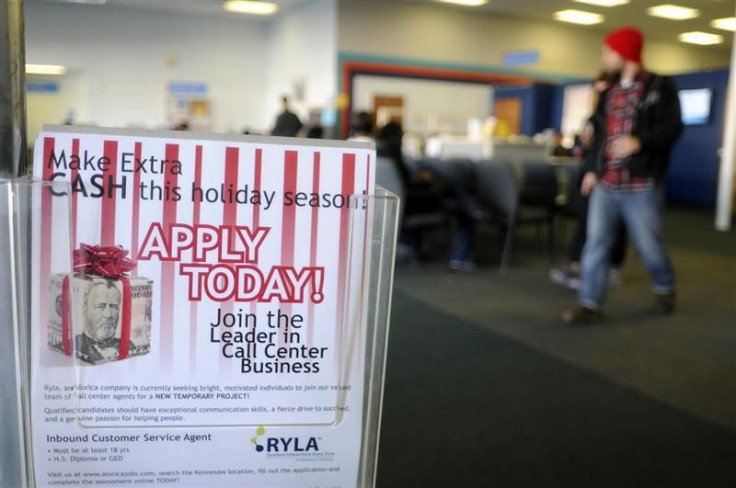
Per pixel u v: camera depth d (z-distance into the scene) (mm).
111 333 732
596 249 3512
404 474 1918
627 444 2152
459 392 2582
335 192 753
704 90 10617
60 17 11211
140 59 11938
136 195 724
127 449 755
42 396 730
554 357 3043
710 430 2275
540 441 2160
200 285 742
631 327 3561
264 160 737
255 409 769
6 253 706
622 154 3238
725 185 7922
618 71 3350
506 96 12547
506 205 5023
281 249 748
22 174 755
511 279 4789
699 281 4844
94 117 11695
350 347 772
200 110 12398
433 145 8148
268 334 759
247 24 12750
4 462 730
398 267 5164
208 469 772
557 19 12484
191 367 750
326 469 794
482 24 12102
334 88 10859
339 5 10664
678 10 11289
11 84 730
